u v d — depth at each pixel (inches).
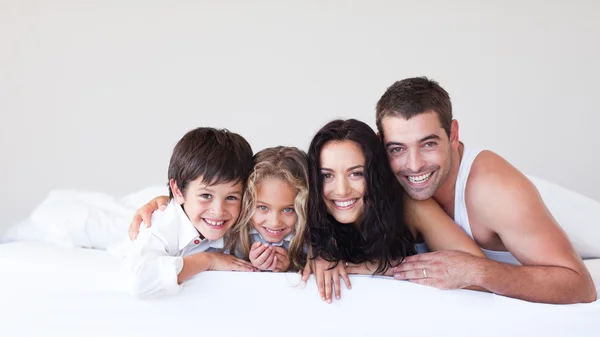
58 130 111.3
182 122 113.2
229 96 113.4
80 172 111.9
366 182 55.2
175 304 53.8
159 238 58.5
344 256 57.2
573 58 110.9
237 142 59.3
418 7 112.2
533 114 111.8
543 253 55.5
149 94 112.4
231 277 54.4
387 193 56.5
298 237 58.7
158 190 84.4
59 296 54.4
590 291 55.0
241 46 113.1
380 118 57.5
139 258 54.4
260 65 113.4
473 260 53.7
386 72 113.4
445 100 56.7
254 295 54.1
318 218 56.7
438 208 60.4
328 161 55.2
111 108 111.9
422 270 54.4
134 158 112.5
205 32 112.7
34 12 110.4
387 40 112.9
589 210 74.9
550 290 53.7
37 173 111.3
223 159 56.6
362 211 56.8
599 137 111.6
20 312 54.4
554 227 56.5
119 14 111.7
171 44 112.4
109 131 112.0
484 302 53.8
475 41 111.5
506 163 60.2
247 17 112.8
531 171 112.3
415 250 62.2
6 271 56.9
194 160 56.8
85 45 111.2
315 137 56.5
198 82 113.0
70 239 73.6
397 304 54.0
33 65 110.7
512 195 56.8
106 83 111.7
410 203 60.2
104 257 59.9
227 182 56.9
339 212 56.7
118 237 74.4
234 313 53.9
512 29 111.0
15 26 110.3
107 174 112.3
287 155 58.0
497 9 110.9
